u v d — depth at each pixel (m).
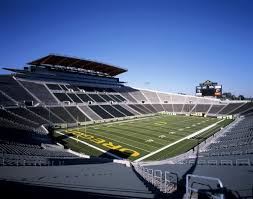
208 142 40.31
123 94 102.75
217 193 6.75
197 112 96.44
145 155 36.81
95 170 20.28
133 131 55.47
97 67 97.06
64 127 59.59
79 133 52.44
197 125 65.62
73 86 87.88
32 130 47.09
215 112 93.31
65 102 73.56
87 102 79.88
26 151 28.39
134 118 81.12
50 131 53.25
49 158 26.70
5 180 12.42
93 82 100.12
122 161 30.17
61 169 19.69
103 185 12.09
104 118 73.00
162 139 47.31
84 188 11.09
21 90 68.75
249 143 28.64
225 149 29.53
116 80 112.94
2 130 37.91
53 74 85.75
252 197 7.65
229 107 95.00
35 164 21.83
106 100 88.62
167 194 9.59
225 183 10.72
